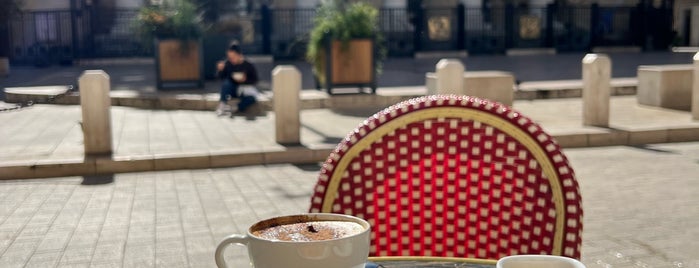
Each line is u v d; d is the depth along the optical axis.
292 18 26.55
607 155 9.02
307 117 12.55
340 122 11.78
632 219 5.94
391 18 27.17
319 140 9.70
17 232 5.75
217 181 7.71
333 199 2.13
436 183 2.14
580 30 29.14
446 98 2.15
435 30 27.69
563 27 28.88
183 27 15.97
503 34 28.50
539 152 2.04
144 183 7.64
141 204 6.67
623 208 6.31
